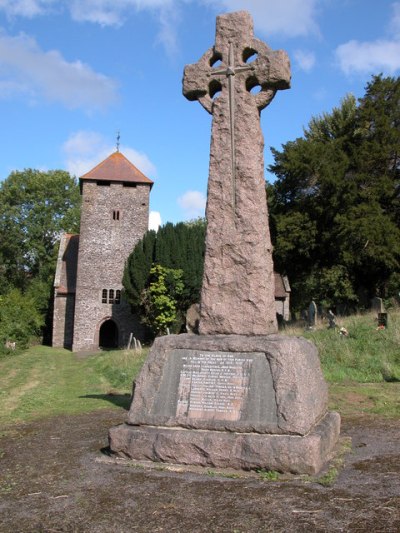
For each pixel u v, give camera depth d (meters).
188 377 6.16
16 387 16.17
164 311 34.12
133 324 41.00
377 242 30.19
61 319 42.53
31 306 39.50
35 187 58.78
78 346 40.19
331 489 4.93
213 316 6.54
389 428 7.82
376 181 32.09
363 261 32.78
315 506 4.50
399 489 4.87
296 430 5.53
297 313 48.03
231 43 7.04
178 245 34.66
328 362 14.89
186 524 4.25
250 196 6.68
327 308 37.41
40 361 27.56
